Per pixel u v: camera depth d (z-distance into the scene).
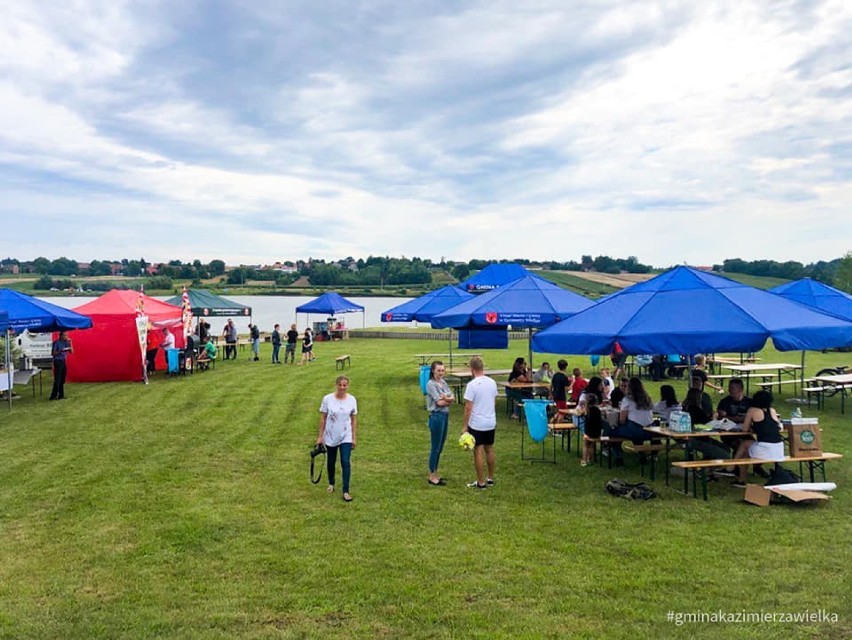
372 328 42.47
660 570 5.74
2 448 10.83
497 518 7.21
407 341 36.03
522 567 5.85
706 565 5.82
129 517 7.33
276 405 15.20
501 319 12.81
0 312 13.94
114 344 19.83
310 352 25.52
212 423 13.03
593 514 7.32
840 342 8.17
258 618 4.98
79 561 6.11
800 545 6.27
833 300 17.50
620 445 9.51
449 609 5.07
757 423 8.13
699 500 7.78
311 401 15.77
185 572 5.84
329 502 7.84
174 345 22.14
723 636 4.58
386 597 5.29
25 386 18.66
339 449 8.09
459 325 13.98
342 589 5.45
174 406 15.11
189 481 8.80
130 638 4.70
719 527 6.81
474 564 5.93
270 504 7.77
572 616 4.93
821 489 7.66
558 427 10.29
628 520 7.09
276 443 11.19
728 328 8.11
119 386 18.56
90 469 9.45
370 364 23.98
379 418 13.46
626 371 21.11
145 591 5.46
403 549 6.31
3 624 4.92
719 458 8.62
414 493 8.20
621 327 8.64
